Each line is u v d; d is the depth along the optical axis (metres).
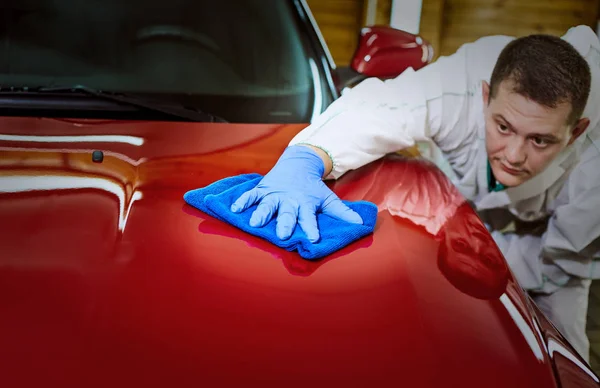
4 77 1.44
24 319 0.70
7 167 1.08
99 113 1.37
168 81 1.51
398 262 0.88
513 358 0.73
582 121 1.94
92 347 0.67
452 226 1.03
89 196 1.01
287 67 1.56
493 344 0.74
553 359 0.78
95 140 1.23
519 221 2.11
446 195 1.15
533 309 0.92
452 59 2.01
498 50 2.01
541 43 1.94
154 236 0.91
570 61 1.92
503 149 2.01
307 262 0.88
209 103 1.48
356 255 0.90
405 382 0.65
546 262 2.10
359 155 1.23
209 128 1.34
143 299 0.76
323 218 1.00
